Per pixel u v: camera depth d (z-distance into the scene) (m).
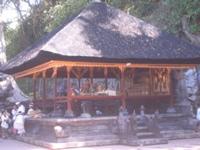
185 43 20.83
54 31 21.14
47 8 36.16
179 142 17.19
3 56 31.98
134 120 16.81
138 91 20.95
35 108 22.55
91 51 17.61
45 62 18.28
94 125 17.33
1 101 27.19
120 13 20.97
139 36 19.94
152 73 20.78
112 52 18.08
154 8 28.58
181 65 20.03
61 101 18.67
